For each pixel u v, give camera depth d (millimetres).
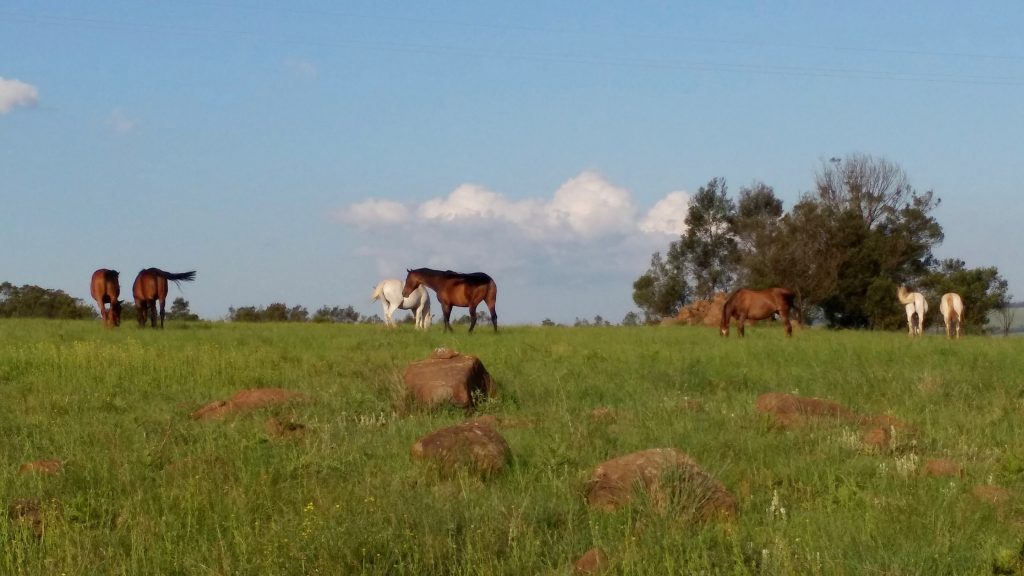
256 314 48219
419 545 6629
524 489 8195
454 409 12016
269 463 8992
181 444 9859
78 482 8422
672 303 63031
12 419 11617
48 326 28656
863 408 12008
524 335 25375
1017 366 15977
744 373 14984
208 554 6730
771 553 6449
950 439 10023
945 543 6594
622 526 7191
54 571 6383
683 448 9500
